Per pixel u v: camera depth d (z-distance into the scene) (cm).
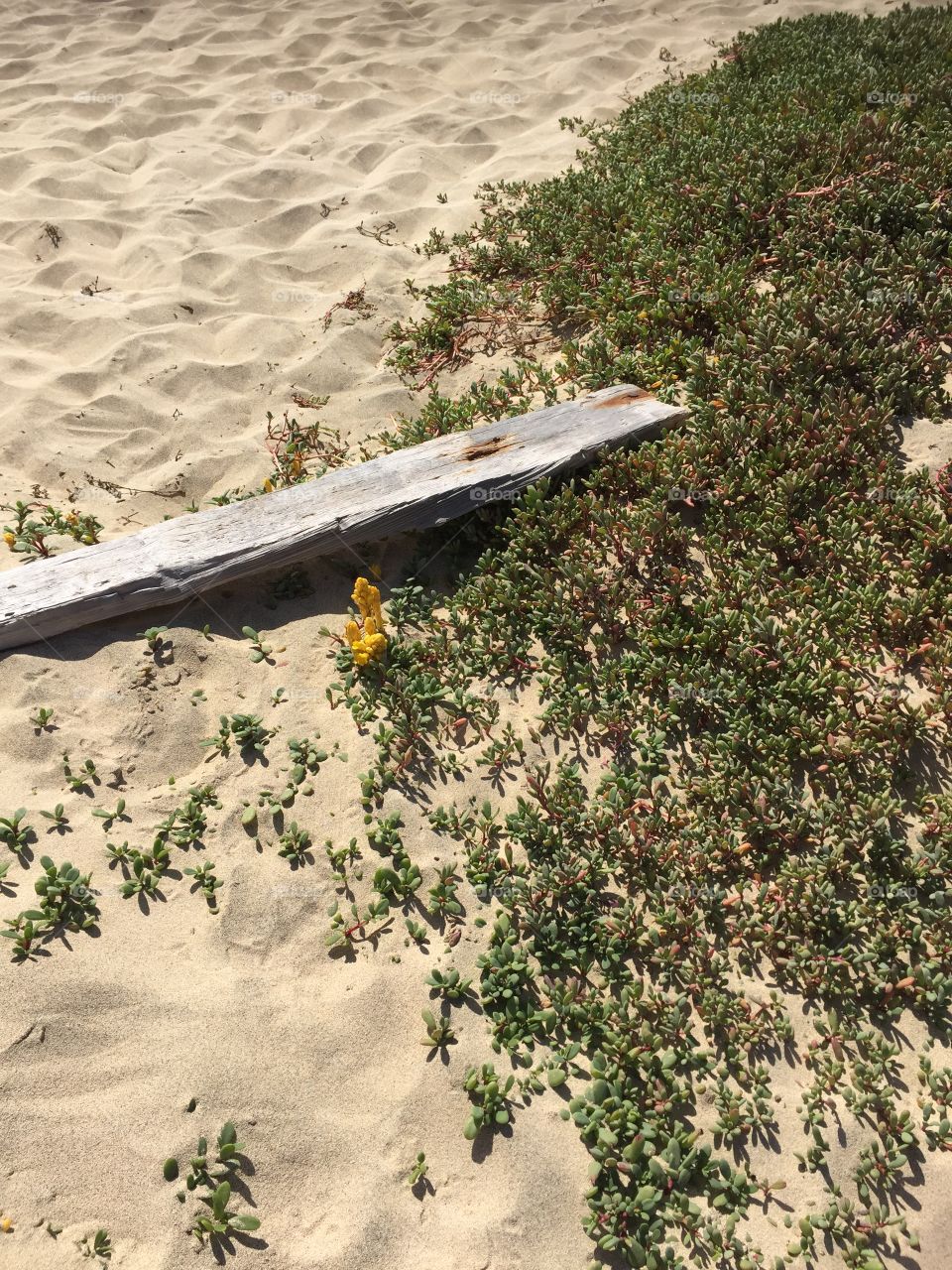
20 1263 95
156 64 335
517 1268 100
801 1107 113
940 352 182
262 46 347
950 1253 105
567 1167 107
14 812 129
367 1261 99
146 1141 103
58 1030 109
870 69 247
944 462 168
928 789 137
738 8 358
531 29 352
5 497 177
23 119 299
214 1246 99
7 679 143
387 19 365
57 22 368
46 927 118
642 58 331
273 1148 105
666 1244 104
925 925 124
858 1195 108
